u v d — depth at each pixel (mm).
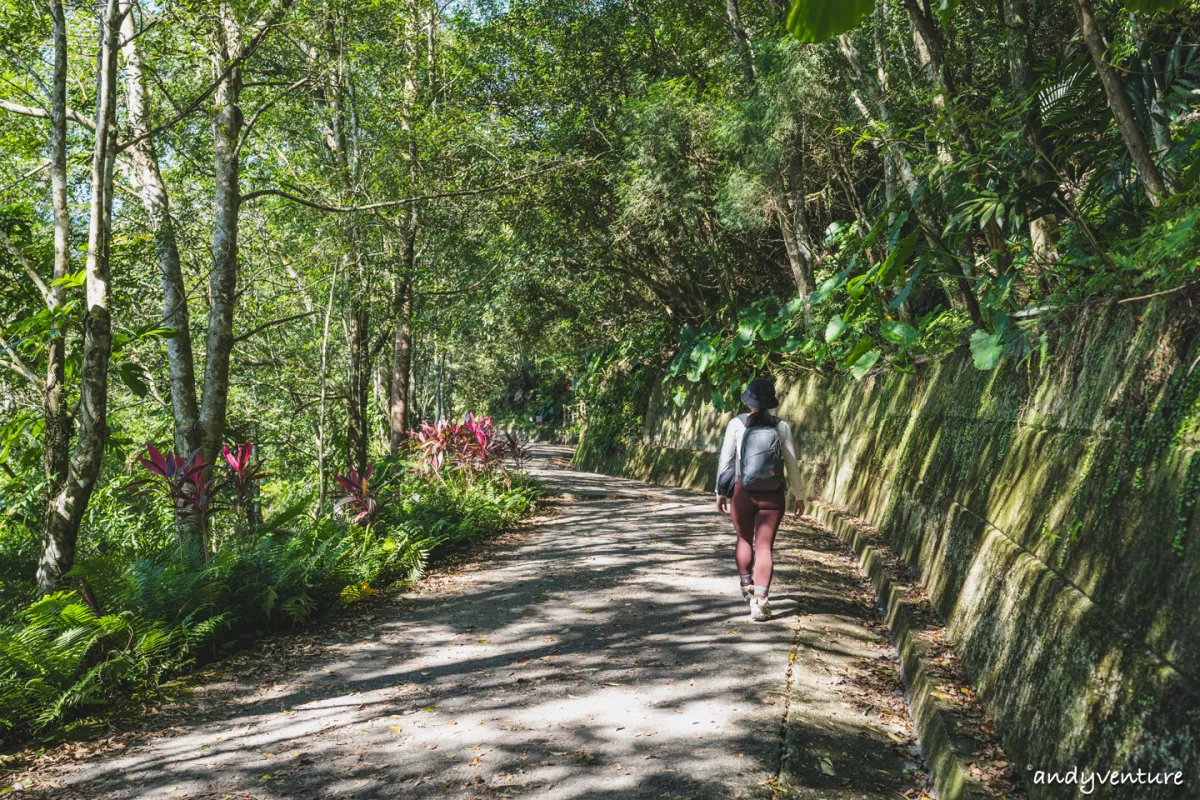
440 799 3480
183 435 9883
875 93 8719
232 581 6371
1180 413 2740
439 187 14664
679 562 8406
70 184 12391
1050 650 3201
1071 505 3521
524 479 16203
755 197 12469
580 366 31328
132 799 3605
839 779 3564
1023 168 4859
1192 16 4332
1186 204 3291
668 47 17328
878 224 5152
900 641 5328
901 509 8039
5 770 3984
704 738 3967
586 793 3471
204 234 12562
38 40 10047
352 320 14227
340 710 4652
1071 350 4117
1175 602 2445
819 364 13578
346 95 12820
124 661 5008
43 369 9164
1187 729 2178
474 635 6090
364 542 8273
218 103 10625
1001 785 3090
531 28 17906
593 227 18219
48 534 6930
